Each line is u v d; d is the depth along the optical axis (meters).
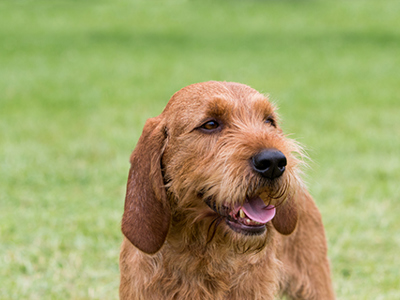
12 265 8.03
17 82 24.02
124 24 45.09
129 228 5.33
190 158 5.12
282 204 5.11
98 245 8.62
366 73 26.44
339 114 18.08
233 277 5.32
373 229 9.33
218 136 5.09
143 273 5.32
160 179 5.29
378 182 11.45
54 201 10.34
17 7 54.16
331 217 9.63
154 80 24.95
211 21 46.88
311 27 43.09
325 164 12.45
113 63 29.39
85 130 16.02
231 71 27.05
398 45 34.47
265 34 39.91
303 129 15.91
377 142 14.41
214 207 5.02
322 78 25.36
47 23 44.78
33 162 12.74
